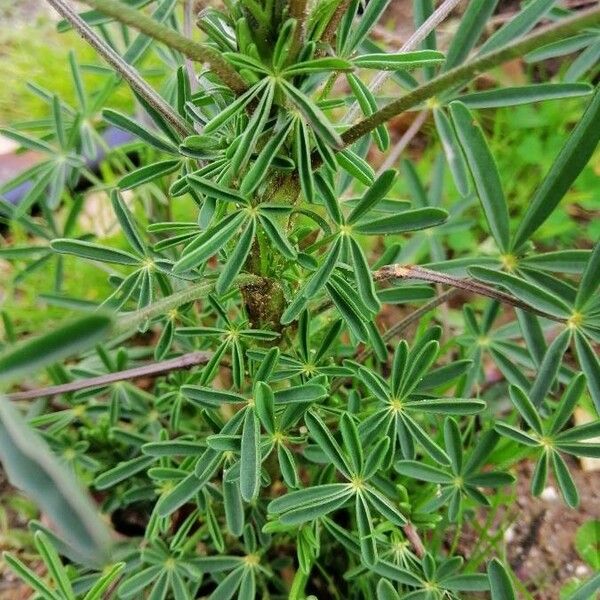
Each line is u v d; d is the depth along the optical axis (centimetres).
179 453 22
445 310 35
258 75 15
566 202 38
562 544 31
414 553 23
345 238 18
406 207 24
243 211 17
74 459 27
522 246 20
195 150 17
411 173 32
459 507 22
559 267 20
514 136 41
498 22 39
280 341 22
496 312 26
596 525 31
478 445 22
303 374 21
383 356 22
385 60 16
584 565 31
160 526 24
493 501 28
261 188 17
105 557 11
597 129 17
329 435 20
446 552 30
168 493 21
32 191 28
